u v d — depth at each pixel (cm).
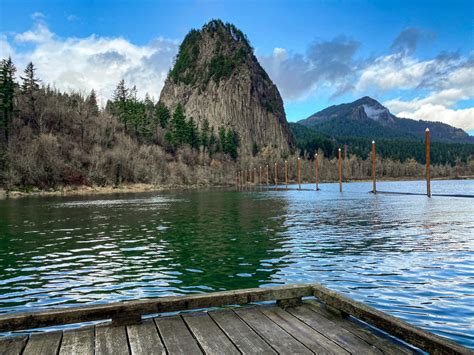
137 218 3066
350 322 592
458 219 2611
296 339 523
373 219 2712
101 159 11519
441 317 767
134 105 16075
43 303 912
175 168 14950
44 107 13500
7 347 504
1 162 9038
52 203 5309
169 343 513
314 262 1302
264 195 7262
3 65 10256
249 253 1488
